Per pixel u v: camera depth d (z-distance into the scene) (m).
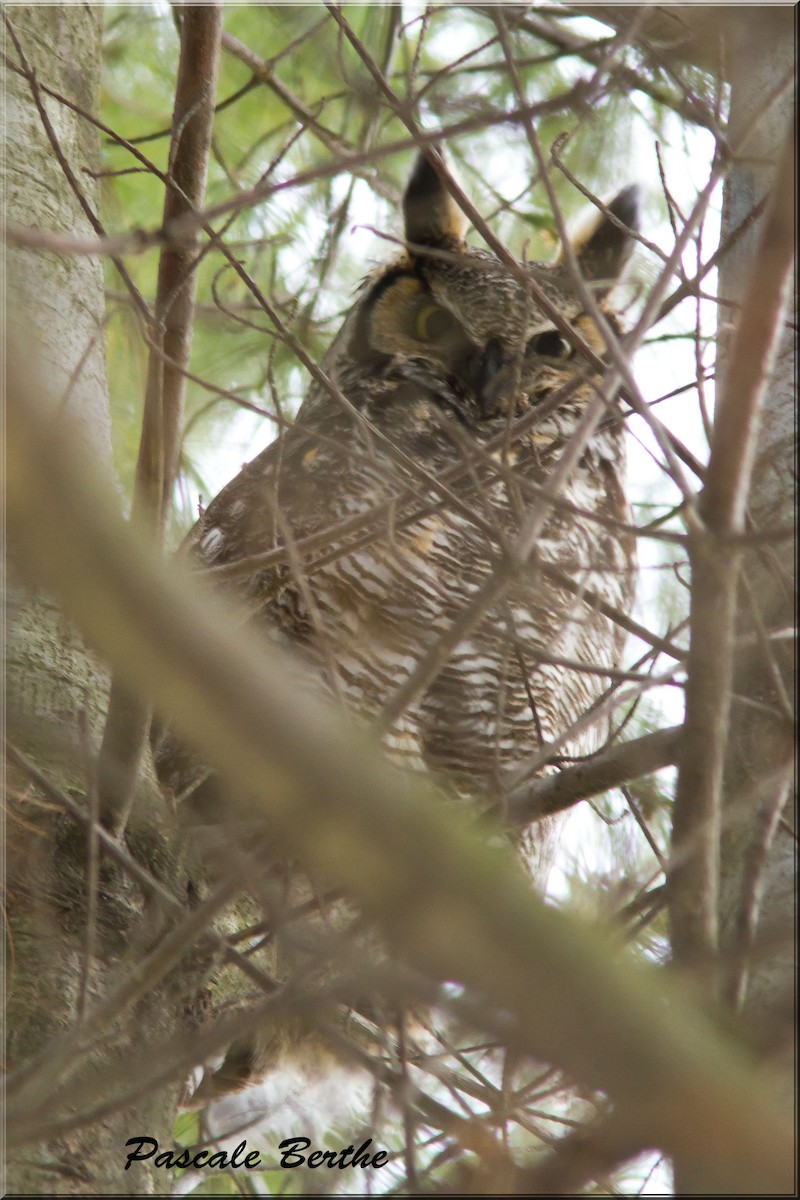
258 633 9.14
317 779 3.11
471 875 3.21
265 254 11.03
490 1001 3.41
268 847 4.96
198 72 6.41
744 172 6.64
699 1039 3.44
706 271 5.94
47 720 6.86
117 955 6.30
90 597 2.89
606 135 10.19
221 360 11.22
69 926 6.30
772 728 5.37
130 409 11.39
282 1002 4.66
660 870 6.20
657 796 8.80
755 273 4.18
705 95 7.14
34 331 8.16
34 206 8.80
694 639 4.43
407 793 3.24
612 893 6.46
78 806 6.44
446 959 3.28
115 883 6.52
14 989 6.03
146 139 9.62
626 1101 3.32
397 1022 5.01
